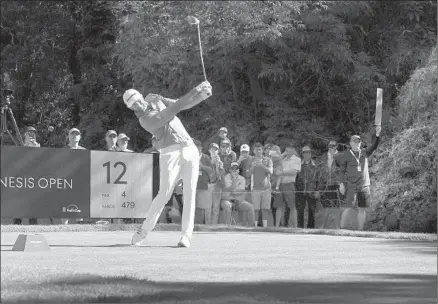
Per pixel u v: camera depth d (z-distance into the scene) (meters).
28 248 7.18
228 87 26.44
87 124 29.64
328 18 24.48
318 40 25.05
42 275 4.28
